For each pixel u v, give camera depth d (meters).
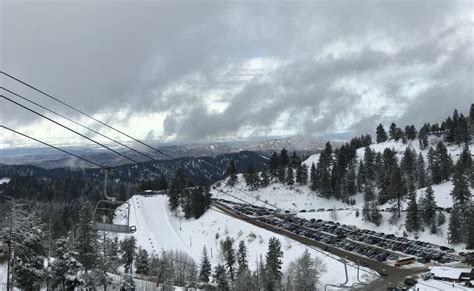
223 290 129.00
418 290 103.94
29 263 66.81
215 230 196.50
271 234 171.25
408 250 144.25
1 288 70.81
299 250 150.38
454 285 106.06
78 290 79.38
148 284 131.50
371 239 159.88
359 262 133.50
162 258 151.00
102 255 87.75
